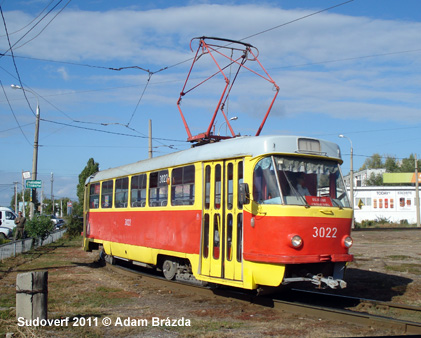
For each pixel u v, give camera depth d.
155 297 10.75
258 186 9.40
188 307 9.65
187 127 13.64
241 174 9.83
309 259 8.98
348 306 9.49
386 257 18.47
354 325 7.92
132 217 14.58
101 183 17.78
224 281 9.88
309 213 9.15
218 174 10.49
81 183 58.38
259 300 9.72
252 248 9.28
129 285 12.46
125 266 17.09
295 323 8.17
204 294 10.95
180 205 11.79
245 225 9.48
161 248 12.54
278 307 9.27
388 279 13.09
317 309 8.57
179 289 11.76
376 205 57.66
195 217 11.03
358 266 15.78
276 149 9.41
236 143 10.16
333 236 9.45
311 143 9.84
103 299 10.45
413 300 10.34
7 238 30.41
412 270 14.68
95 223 18.11
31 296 7.33
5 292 11.26
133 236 14.39
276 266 8.97
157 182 13.16
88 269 16.02
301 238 8.99
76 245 26.66
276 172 9.27
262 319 8.51
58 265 16.84
